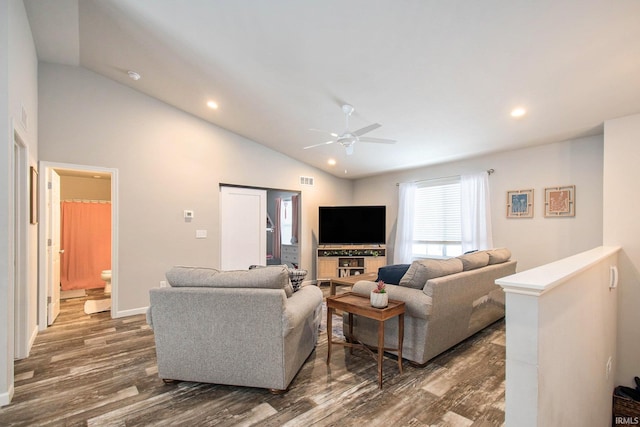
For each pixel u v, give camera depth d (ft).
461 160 17.37
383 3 7.18
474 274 10.19
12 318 7.30
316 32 8.43
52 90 12.34
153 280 14.49
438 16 7.32
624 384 10.36
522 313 4.15
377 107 12.03
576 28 7.18
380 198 21.99
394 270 9.92
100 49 11.41
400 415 6.65
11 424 6.38
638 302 10.26
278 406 6.97
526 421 4.11
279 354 7.26
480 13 7.09
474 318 10.73
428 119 12.64
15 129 7.93
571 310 5.44
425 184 19.08
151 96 14.55
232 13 8.34
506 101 10.69
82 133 12.90
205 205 16.14
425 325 8.59
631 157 10.58
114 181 13.58
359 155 17.79
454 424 6.37
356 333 10.43
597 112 10.72
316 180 21.39
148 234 14.40
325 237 20.56
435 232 18.54
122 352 9.95
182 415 6.64
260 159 18.40
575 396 5.69
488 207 15.97
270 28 8.59
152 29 9.86
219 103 14.07
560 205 13.71
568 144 13.58
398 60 9.17
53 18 9.71
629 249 10.47
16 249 9.21
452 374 8.48
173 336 7.65
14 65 7.82
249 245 18.20
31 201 10.45
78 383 8.00
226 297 7.26
